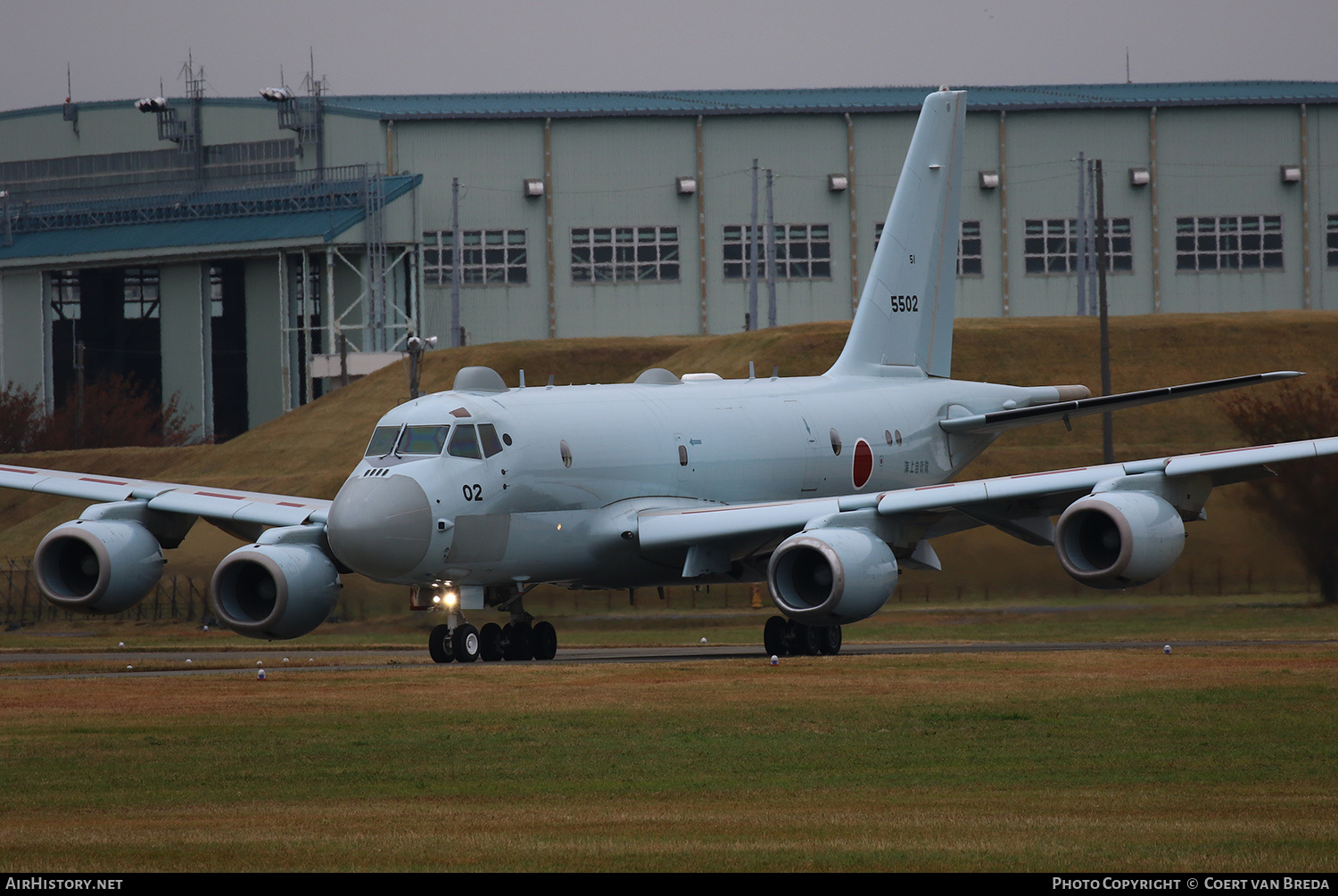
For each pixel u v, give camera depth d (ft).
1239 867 113.80
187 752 174.09
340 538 268.62
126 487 312.71
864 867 114.42
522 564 291.58
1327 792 145.28
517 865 116.37
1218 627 389.80
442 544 274.98
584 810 140.26
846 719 195.11
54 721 198.18
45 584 291.38
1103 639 360.69
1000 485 281.74
